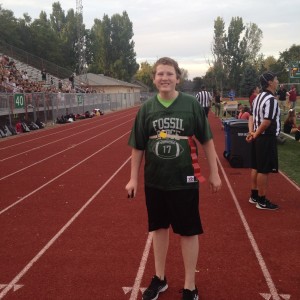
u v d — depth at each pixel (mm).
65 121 25156
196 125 3150
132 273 3895
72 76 41188
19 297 3480
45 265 4102
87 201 6508
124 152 12211
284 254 4309
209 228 5133
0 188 7566
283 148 11852
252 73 62438
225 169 8969
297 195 6688
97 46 78875
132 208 6059
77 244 4652
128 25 78812
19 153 12328
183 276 3814
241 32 69500
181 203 3145
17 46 58438
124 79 79375
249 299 3402
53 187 7570
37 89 27859
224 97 65000
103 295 3494
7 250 4508
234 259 4191
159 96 3117
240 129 8961
